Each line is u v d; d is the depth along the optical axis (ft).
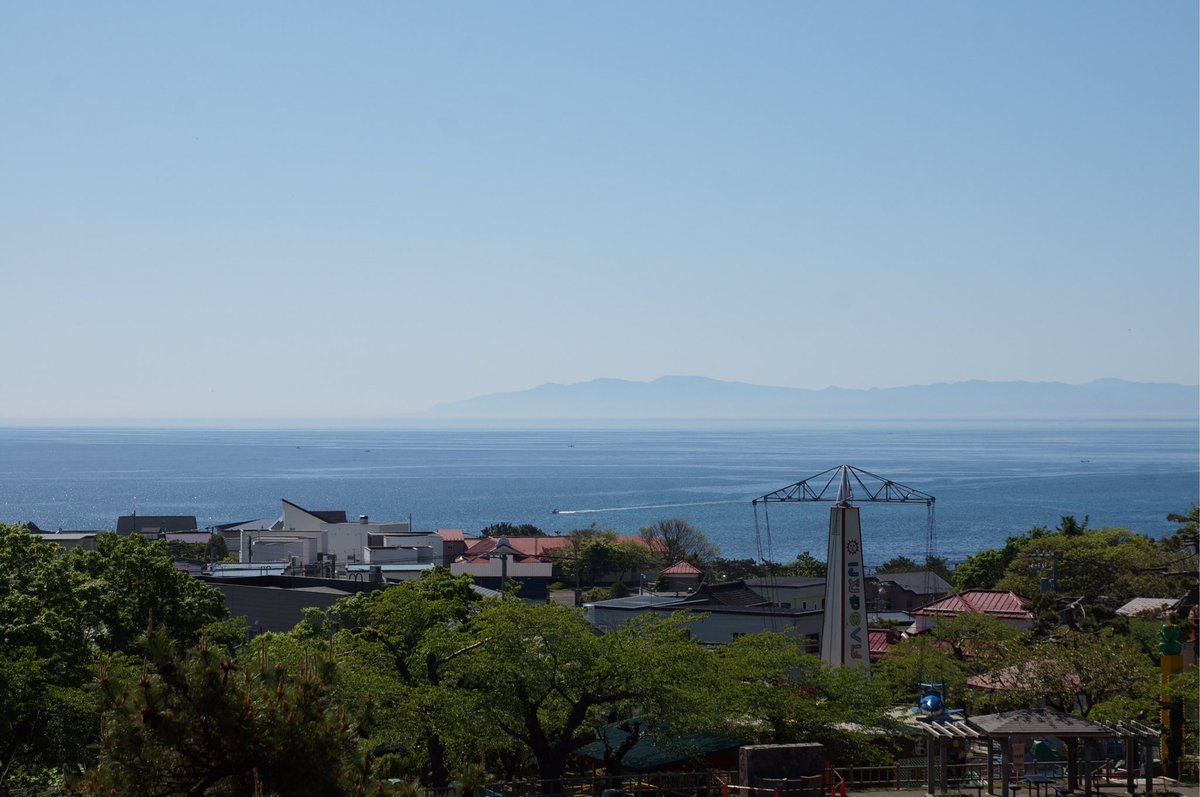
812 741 126.11
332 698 63.46
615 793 105.91
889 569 513.45
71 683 109.29
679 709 118.73
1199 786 119.55
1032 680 150.20
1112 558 324.60
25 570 133.08
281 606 258.57
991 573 400.26
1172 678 136.67
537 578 477.36
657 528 563.48
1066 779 122.01
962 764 133.08
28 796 92.79
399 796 59.93
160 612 172.04
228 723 57.72
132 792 56.44
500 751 131.75
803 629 261.85
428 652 125.49
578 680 118.52
